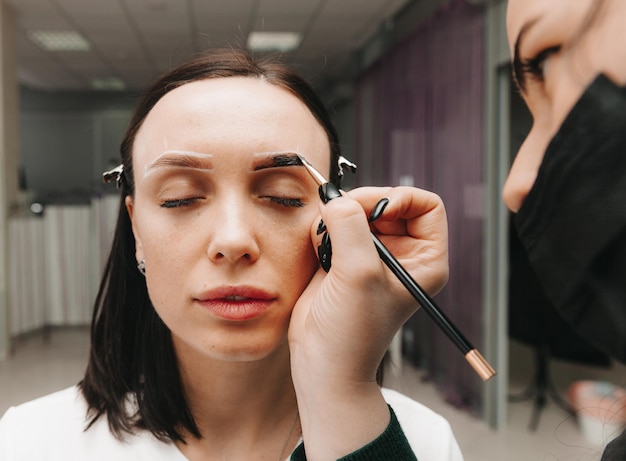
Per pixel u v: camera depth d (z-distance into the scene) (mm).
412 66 3525
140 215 515
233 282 469
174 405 569
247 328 479
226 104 499
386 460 433
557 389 2451
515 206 323
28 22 4207
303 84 577
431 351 3180
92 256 4078
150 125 521
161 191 498
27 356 3637
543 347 2328
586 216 278
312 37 4617
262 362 548
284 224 494
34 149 6992
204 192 493
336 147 611
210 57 565
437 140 3078
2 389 2984
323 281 458
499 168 2424
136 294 616
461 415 2557
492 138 2422
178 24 4242
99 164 7055
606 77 268
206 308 477
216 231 475
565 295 296
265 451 572
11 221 3758
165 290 496
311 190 511
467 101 2652
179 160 484
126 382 613
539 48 301
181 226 490
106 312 625
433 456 621
